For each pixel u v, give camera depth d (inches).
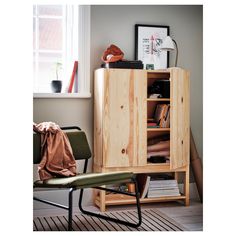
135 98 157.6
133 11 174.4
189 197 183.6
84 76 166.6
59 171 137.5
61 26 172.7
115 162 155.9
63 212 158.6
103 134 154.3
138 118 158.2
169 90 166.9
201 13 183.2
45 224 142.1
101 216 148.7
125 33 173.5
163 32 177.5
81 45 166.1
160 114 166.2
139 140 158.7
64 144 143.3
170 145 159.5
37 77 170.6
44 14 170.9
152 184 165.6
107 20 171.0
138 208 135.5
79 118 167.8
